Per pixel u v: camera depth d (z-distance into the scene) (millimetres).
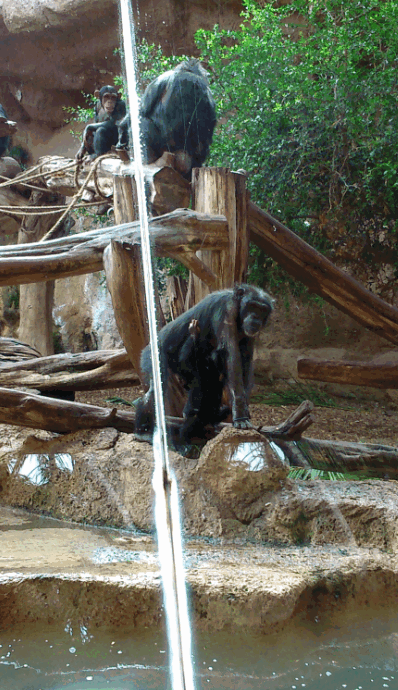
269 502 4082
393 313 7484
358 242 9328
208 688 2229
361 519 3867
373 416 8477
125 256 5445
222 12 13172
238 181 6676
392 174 8281
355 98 8836
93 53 15469
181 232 6027
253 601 2744
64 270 5574
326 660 2510
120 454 4734
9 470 5188
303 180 9188
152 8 13375
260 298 4777
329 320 10969
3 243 16562
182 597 2781
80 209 11977
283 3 11461
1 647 2588
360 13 8898
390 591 3180
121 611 2773
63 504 4785
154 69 11164
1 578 2840
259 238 7145
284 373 10430
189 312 5141
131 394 10555
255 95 9242
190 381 5020
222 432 4355
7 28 15719
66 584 2830
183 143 7977
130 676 2301
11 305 16438
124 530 4301
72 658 2490
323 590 3004
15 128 12398
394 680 2334
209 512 4137
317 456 5242
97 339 15555
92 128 9914
